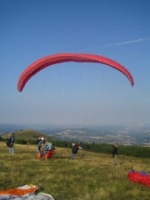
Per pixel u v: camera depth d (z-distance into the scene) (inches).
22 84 1034.7
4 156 1248.8
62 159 1255.5
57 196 667.4
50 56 982.4
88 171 959.6
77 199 653.9
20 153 1432.1
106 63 939.3
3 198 606.2
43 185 750.5
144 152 2274.9
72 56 957.8
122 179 862.5
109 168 1053.8
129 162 1396.4
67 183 788.6
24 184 758.5
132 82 949.2
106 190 717.9
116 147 1325.0
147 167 1180.5
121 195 698.8
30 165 1044.5
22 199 611.8
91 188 748.0
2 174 848.3
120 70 936.3
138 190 735.1
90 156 1611.7
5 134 3789.4
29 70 1002.7
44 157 1238.9
